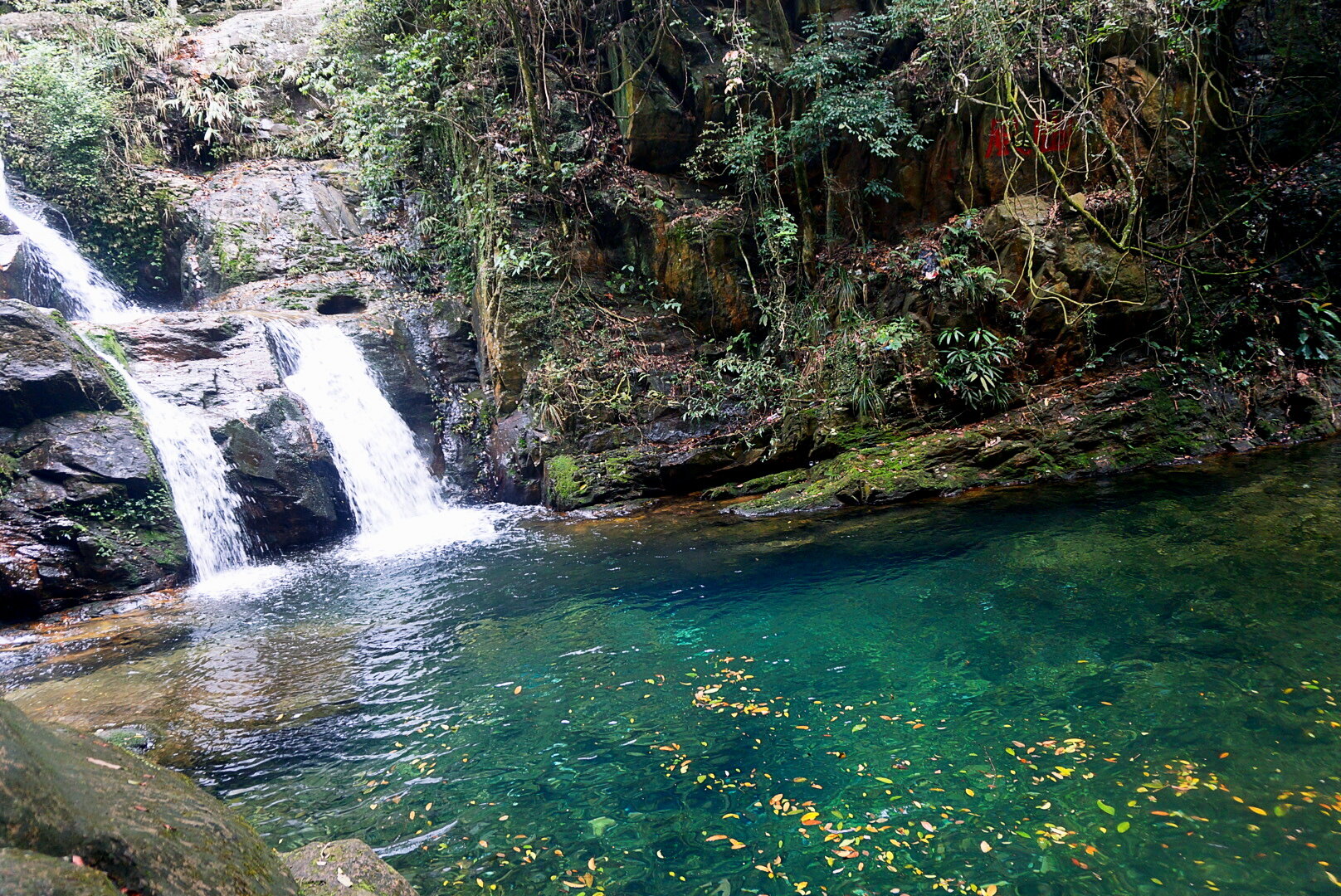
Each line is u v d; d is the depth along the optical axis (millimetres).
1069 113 9883
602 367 10766
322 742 4352
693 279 11172
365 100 11938
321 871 2662
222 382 9344
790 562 6898
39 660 5988
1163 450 9219
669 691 4629
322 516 9305
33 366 7801
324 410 10188
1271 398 9719
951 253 10453
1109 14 10125
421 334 12250
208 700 5000
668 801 3504
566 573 7238
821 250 11289
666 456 10156
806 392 10312
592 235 11297
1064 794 3270
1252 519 6586
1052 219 10070
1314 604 4816
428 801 3658
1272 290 10414
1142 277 9891
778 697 4422
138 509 7895
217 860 1803
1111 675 4258
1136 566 5852
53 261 11570
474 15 11352
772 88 11078
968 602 5551
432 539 9133
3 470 7461
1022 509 7848
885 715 4098
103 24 14664
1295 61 11234
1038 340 10125
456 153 11891
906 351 10094
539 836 3311
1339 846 2812
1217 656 4328
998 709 4039
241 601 7281
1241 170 10984
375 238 13344
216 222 12664
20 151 12594
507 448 10844
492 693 4824
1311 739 3477
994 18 9805
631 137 11203
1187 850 2867
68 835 1475
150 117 13906
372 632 6109
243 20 16453
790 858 3033
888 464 9266
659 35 10875
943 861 2932
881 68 11352
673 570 7023
